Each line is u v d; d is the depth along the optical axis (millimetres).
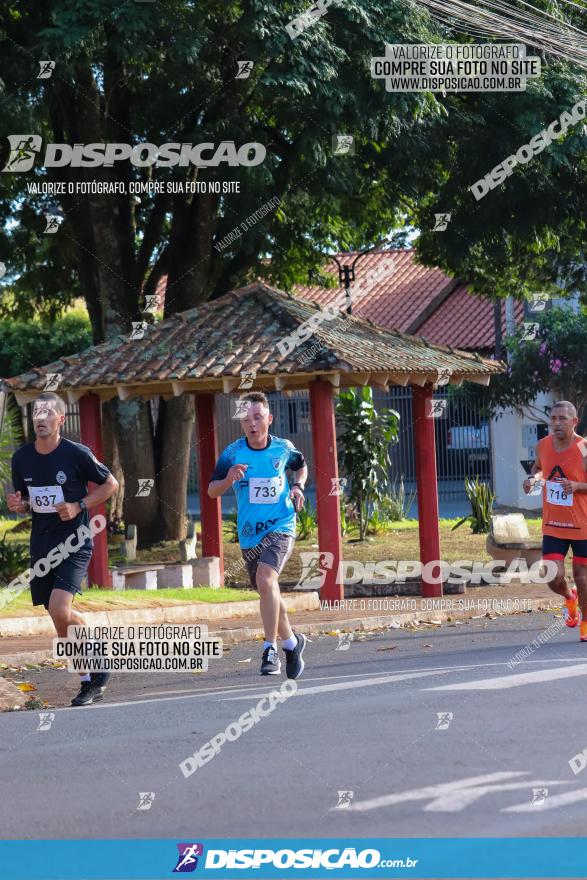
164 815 7547
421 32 24375
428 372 22938
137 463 30344
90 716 11703
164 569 24828
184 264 30031
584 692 11297
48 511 12750
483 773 8258
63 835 7258
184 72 25203
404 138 25875
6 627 18609
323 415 22453
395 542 33875
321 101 23797
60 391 23062
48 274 35750
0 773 8898
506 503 42875
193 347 23250
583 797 7676
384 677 13234
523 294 36125
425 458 24219
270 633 13117
